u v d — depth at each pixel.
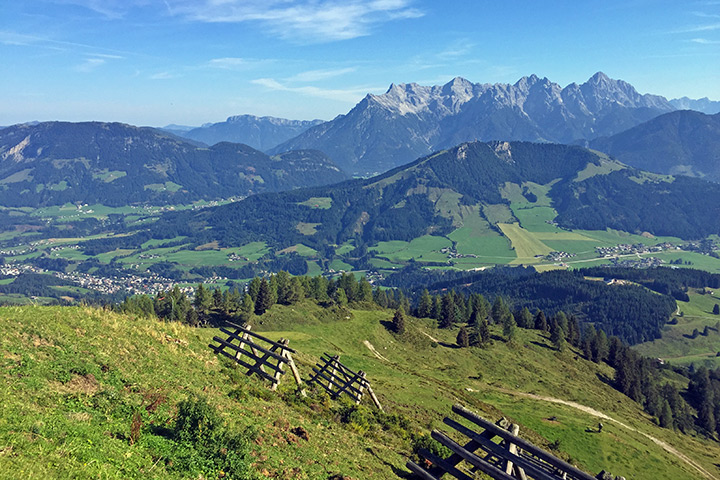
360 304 170.50
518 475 12.94
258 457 18.53
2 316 22.16
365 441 28.48
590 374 151.88
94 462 13.10
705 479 78.19
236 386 27.41
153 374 23.31
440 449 31.31
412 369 100.12
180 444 16.86
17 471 10.86
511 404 89.12
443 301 172.12
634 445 80.69
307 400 31.50
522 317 194.50
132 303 131.62
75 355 21.27
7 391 15.62
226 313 140.62
